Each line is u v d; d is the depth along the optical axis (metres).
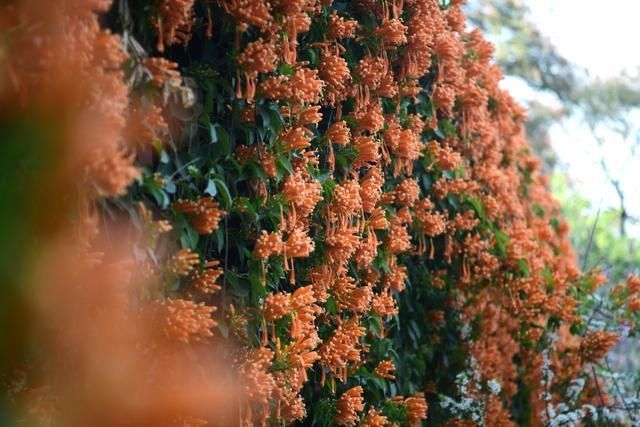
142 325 1.97
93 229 1.78
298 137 2.46
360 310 2.93
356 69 2.88
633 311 4.52
